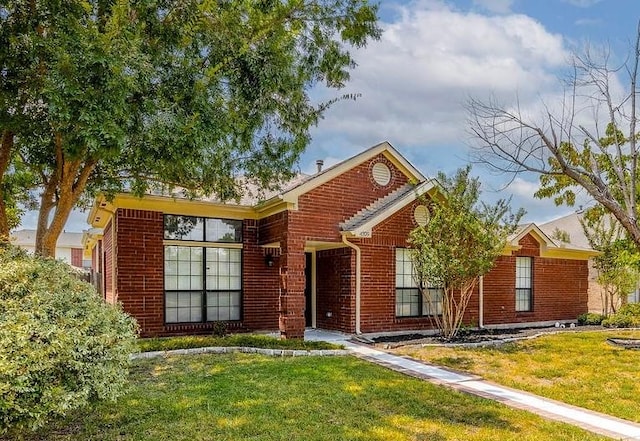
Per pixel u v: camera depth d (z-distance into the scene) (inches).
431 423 241.8
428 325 564.4
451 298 512.7
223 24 332.8
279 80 367.6
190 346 422.9
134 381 310.8
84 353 182.5
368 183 553.0
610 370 372.8
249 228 549.3
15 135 332.5
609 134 573.0
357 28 398.0
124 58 253.6
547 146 480.4
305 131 433.1
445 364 389.7
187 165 313.9
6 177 433.1
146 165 355.3
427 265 489.4
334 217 519.8
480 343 482.3
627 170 570.6
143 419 237.8
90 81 243.4
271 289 560.1
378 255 536.4
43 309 186.5
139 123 267.6
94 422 233.3
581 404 284.0
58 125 255.1
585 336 544.4
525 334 567.2
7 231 362.3
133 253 478.9
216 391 287.0
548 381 341.1
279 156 432.5
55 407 166.9
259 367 353.4
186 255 514.9
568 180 590.2
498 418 252.1
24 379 157.2
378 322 531.5
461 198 486.3
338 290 542.9
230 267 541.0
